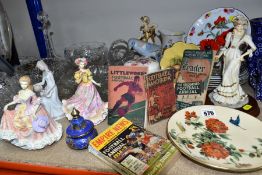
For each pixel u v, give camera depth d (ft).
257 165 1.91
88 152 2.21
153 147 2.11
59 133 2.35
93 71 2.93
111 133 2.26
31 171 2.22
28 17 3.74
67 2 3.53
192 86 2.59
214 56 2.51
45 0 3.55
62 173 2.15
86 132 2.19
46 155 2.22
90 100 2.48
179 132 2.27
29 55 4.00
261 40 2.73
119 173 2.02
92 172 2.08
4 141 2.41
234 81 2.52
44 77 2.57
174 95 2.55
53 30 3.76
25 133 2.24
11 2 3.65
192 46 2.73
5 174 2.29
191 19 3.35
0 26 3.20
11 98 2.71
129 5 3.41
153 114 2.47
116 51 3.17
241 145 2.17
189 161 2.07
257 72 2.79
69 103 2.53
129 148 2.11
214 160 2.01
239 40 2.38
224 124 2.39
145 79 2.37
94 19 3.59
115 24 3.58
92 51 3.21
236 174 1.94
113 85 2.45
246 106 2.54
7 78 2.86
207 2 3.22
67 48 3.39
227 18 2.93
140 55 2.97
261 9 3.17
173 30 3.44
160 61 2.73
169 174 1.97
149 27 3.05
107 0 3.43
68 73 3.12
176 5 3.30
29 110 2.21
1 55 3.19
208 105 2.54
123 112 2.46
